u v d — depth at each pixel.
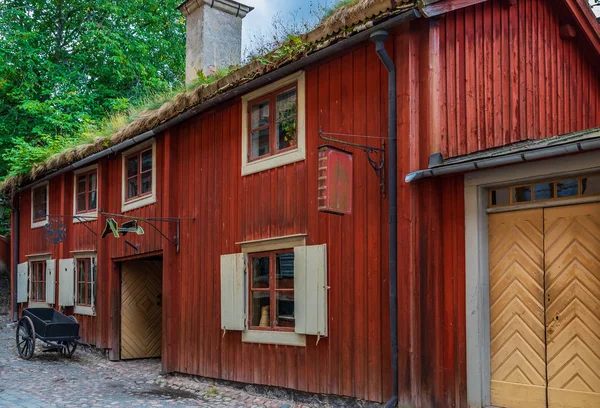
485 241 6.14
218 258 9.38
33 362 11.88
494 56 7.42
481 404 5.90
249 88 8.62
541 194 5.89
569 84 8.94
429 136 6.45
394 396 6.41
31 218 16.73
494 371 6.03
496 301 6.08
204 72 12.30
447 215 6.32
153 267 13.08
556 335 5.65
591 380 5.40
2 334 15.59
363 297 6.98
